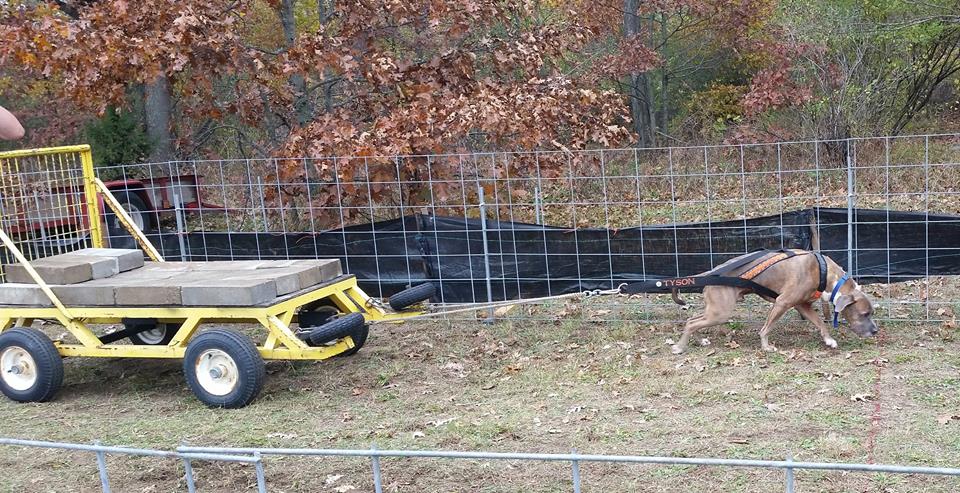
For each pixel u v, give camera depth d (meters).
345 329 7.31
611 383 7.45
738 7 19.50
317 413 7.26
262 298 7.37
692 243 9.16
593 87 18.31
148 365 9.14
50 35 11.80
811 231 8.86
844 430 6.10
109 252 8.73
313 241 10.46
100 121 16.66
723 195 16.11
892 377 7.11
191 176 16.14
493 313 9.78
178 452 4.29
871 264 8.80
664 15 20.94
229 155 19.36
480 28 15.18
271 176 12.53
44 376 7.89
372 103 13.37
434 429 6.68
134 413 7.58
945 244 8.57
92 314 7.75
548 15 20.59
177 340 7.62
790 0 19.48
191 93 13.41
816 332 8.59
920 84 18.88
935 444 5.77
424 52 14.72
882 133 17.73
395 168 11.73
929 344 7.94
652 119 21.34
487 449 6.20
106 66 11.88
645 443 6.11
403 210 12.06
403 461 6.08
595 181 16.56
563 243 9.54
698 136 21.12
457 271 9.98
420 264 10.09
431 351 8.90
